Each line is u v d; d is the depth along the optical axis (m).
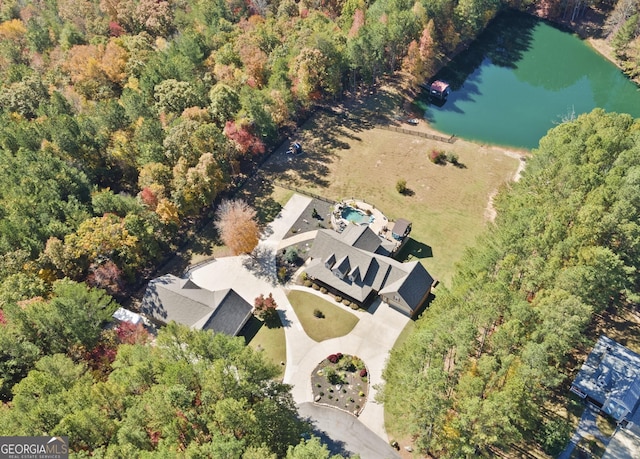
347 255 77.69
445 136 108.75
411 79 123.31
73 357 66.19
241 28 126.56
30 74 113.50
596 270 61.28
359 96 119.00
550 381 54.06
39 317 63.75
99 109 97.56
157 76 104.19
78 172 88.12
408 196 93.94
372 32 113.56
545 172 77.00
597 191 68.94
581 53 134.12
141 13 130.75
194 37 115.38
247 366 54.84
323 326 74.19
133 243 76.88
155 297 74.62
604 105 118.06
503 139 108.19
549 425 58.47
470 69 130.00
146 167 86.00
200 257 85.88
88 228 76.31
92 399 52.97
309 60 105.75
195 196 86.69
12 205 78.56
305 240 87.00
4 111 104.88
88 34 131.50
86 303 67.19
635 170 70.19
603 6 142.00
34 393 55.47
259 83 110.19
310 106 115.44
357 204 91.31
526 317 56.88
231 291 74.00
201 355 57.53
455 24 129.62
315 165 101.69
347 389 66.69
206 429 52.12
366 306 76.38
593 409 62.38
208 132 89.88
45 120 97.69
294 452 48.22
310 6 135.38
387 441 61.16
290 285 80.25
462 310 58.31
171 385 52.16
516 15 148.00
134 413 50.72
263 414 52.31
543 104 118.44
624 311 73.31
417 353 55.47
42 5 147.38
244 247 80.62
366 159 102.62
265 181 98.88
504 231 69.62
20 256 72.81
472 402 49.03
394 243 83.12
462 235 86.31
